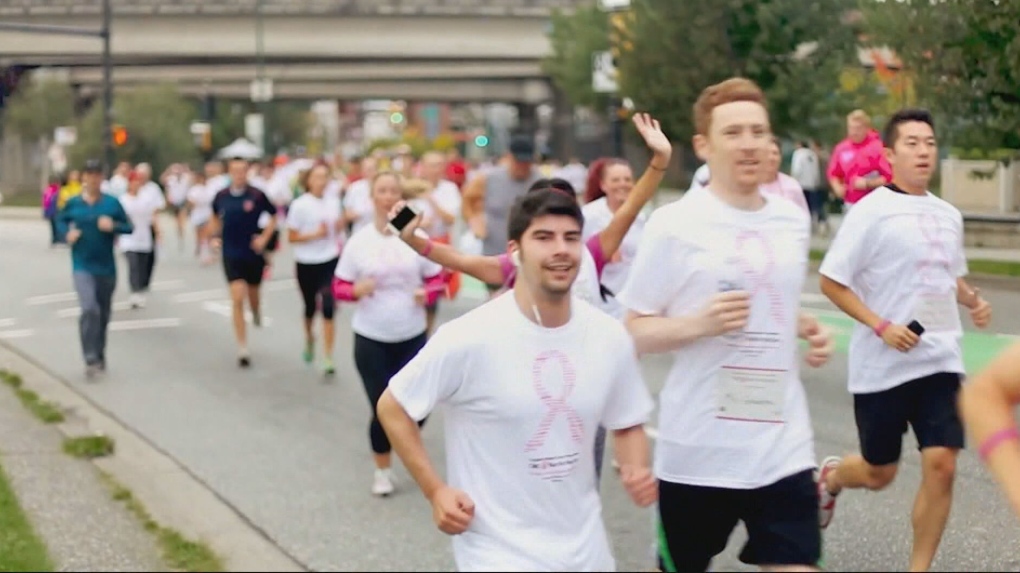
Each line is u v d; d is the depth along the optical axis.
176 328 19.28
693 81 17.88
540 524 4.89
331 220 15.56
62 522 8.11
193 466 10.63
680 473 5.59
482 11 61.72
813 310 7.04
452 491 4.87
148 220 21.28
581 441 4.92
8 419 7.34
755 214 5.55
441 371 4.88
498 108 114.94
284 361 16.33
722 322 5.34
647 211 12.06
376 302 9.88
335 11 59.06
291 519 9.12
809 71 14.00
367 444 11.59
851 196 7.78
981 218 6.43
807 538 5.46
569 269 4.85
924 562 6.31
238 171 16.08
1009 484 3.15
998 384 3.28
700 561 5.79
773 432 5.48
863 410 6.70
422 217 7.48
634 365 5.04
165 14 49.94
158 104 41.84
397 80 85.00
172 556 7.81
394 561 8.20
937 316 6.41
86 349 14.02
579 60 58.59
